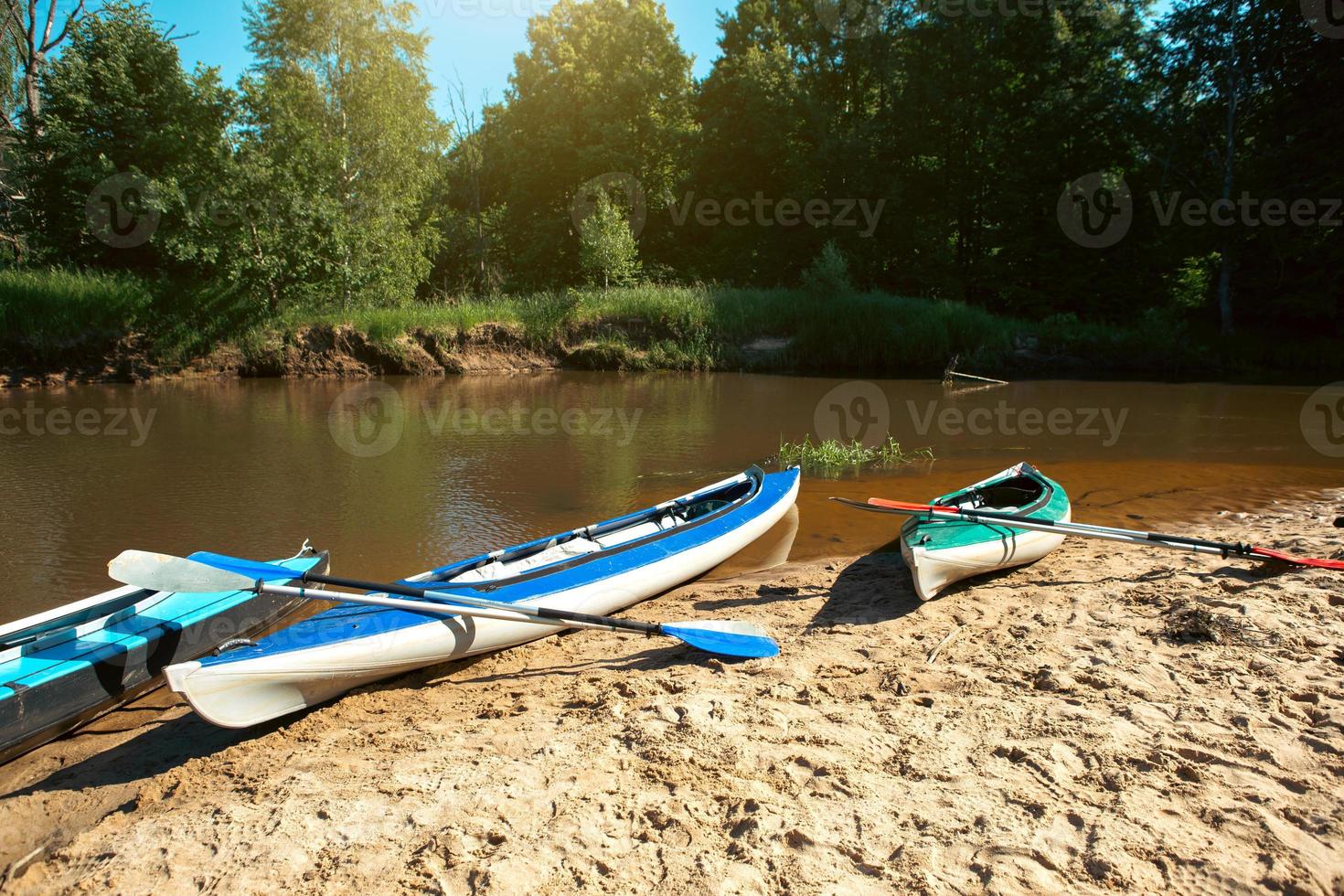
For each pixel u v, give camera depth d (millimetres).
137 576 4715
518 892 3264
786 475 9109
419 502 9516
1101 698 4555
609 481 10523
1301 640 4980
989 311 29688
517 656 5746
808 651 5477
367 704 5078
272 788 4117
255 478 10648
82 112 21031
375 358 21969
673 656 5574
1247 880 3158
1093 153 26719
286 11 26297
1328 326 24516
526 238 38156
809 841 3480
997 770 3928
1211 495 9352
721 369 23109
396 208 27688
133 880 3484
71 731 4918
